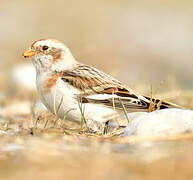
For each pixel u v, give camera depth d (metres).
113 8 42.84
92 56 23.98
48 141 8.99
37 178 6.77
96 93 11.10
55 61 11.68
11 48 29.08
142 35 34.53
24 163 7.52
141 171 7.19
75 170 7.18
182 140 8.90
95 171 7.17
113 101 10.91
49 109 11.27
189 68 26.44
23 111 14.20
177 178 6.86
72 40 29.95
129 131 9.51
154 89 16.92
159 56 29.39
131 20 39.28
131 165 7.48
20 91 18.16
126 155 8.08
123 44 30.98
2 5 41.59
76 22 36.56
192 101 14.67
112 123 11.35
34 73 20.02
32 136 9.46
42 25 35.72
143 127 9.30
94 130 10.93
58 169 7.23
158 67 26.59
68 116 11.09
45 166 7.39
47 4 42.22
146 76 23.52
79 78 11.15
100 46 28.12
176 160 7.74
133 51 29.88
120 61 27.09
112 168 7.31
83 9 41.06
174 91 15.12
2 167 7.32
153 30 36.44
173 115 9.50
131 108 11.23
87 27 35.09
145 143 8.84
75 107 10.94
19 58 25.94
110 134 10.12
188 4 46.00
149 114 9.70
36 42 11.82
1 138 9.19
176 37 34.81
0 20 37.00
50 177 6.84
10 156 7.93
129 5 44.78
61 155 8.04
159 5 45.44
